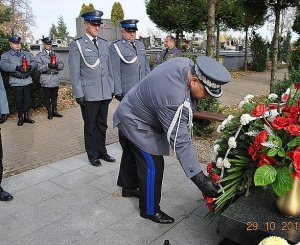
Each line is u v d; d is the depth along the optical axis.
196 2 11.77
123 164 3.38
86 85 4.25
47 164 4.48
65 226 2.97
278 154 2.14
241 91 11.63
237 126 2.64
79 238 2.80
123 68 4.76
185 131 2.44
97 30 4.31
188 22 11.74
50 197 3.50
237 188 2.56
